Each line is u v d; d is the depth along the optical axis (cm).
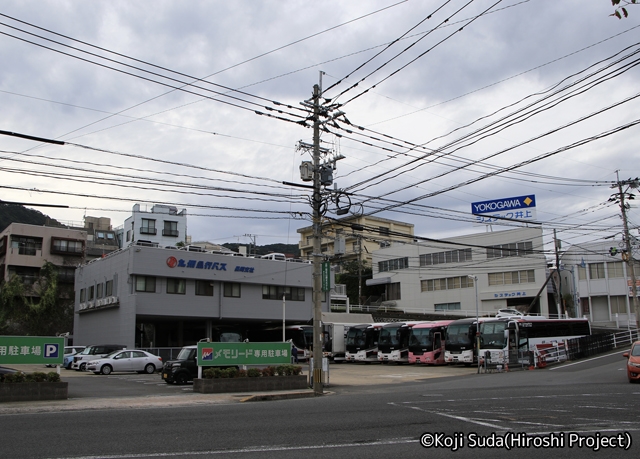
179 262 4312
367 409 1455
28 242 6569
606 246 6356
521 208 6462
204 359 2291
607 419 1210
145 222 7931
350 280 8044
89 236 8362
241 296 4653
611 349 4397
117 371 3344
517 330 3756
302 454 863
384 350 4400
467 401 1636
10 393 1805
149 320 4616
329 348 4759
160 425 1171
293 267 4978
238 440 987
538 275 6219
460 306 6819
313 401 1798
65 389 1894
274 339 4900
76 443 960
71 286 6531
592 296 6388
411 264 7425
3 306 5725
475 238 6781
